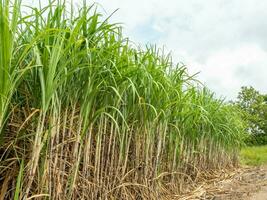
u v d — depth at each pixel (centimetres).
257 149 1775
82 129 318
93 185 334
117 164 376
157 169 459
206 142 738
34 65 246
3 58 209
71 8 289
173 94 470
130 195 393
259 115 2423
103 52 320
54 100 268
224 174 798
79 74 295
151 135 429
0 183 282
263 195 593
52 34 272
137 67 358
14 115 281
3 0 216
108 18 302
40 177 265
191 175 627
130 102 375
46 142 270
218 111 735
